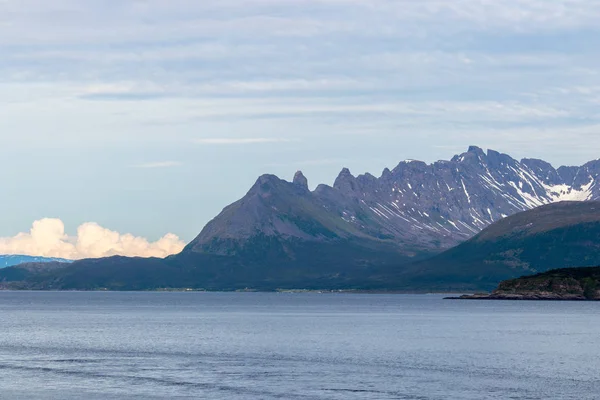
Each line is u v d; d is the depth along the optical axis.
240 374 149.38
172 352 187.88
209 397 126.62
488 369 156.12
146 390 132.50
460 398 125.25
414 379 143.00
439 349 194.75
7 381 141.88
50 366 161.75
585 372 151.88
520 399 124.25
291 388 133.88
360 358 174.50
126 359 173.50
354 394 128.62
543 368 157.62
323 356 178.62
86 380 142.75
